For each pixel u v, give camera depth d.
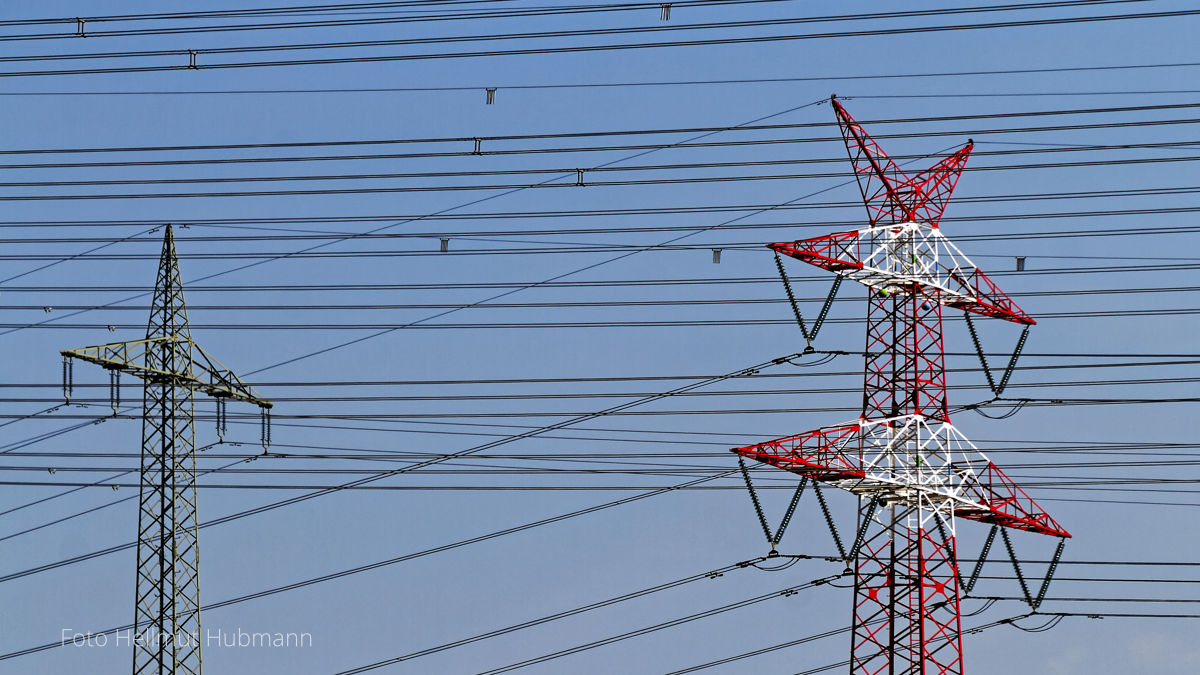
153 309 163.12
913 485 134.62
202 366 163.50
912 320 139.75
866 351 140.50
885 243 138.62
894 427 136.00
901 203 141.62
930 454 136.38
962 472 136.75
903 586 135.88
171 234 165.12
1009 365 145.38
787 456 129.38
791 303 138.88
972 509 136.38
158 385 161.75
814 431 131.88
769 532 133.62
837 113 142.62
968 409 145.00
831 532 135.75
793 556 137.88
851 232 137.00
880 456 134.75
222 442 165.75
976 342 145.25
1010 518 137.38
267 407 169.62
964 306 142.38
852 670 136.50
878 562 136.88
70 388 152.62
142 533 159.50
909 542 136.38
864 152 142.50
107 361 153.38
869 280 139.62
